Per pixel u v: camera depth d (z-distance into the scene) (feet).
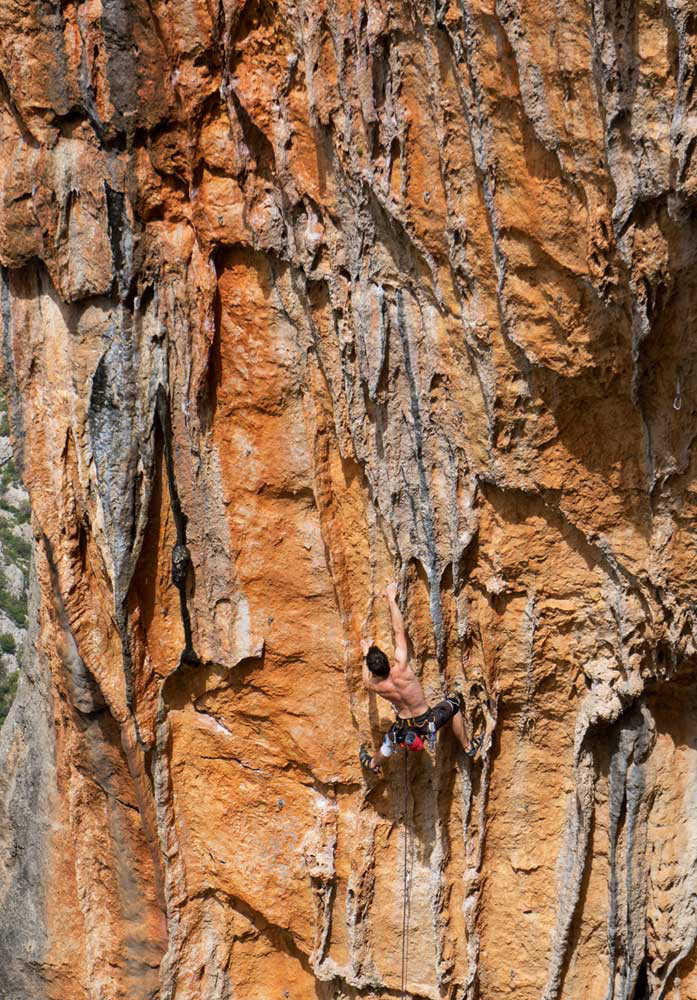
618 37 22.34
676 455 27.02
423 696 31.37
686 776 31.45
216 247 31.17
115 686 35.99
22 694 41.37
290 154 28.63
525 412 27.89
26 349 34.81
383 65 26.14
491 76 24.29
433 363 28.78
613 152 23.38
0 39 31.35
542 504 29.27
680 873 31.68
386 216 27.86
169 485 34.04
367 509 31.76
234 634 34.68
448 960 34.63
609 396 27.04
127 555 34.19
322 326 30.09
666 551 28.17
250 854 36.60
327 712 34.40
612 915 32.17
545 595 30.30
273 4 27.32
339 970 35.96
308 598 33.68
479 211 26.14
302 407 31.96
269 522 33.47
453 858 34.22
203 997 38.63
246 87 28.73
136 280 32.37
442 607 31.27
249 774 36.17
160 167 31.30
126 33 29.99
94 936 39.58
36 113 31.81
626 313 25.38
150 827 37.22
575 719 31.53
